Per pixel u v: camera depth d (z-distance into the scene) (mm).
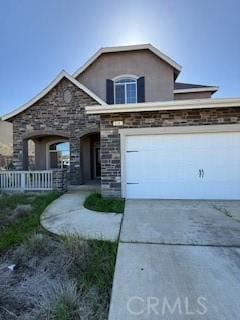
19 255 4383
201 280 3404
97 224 5984
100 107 8906
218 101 8508
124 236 5117
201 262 3930
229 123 8812
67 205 8070
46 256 4398
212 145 8969
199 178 9016
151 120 9102
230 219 6340
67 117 13281
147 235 5172
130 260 4016
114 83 15000
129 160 9211
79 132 13172
